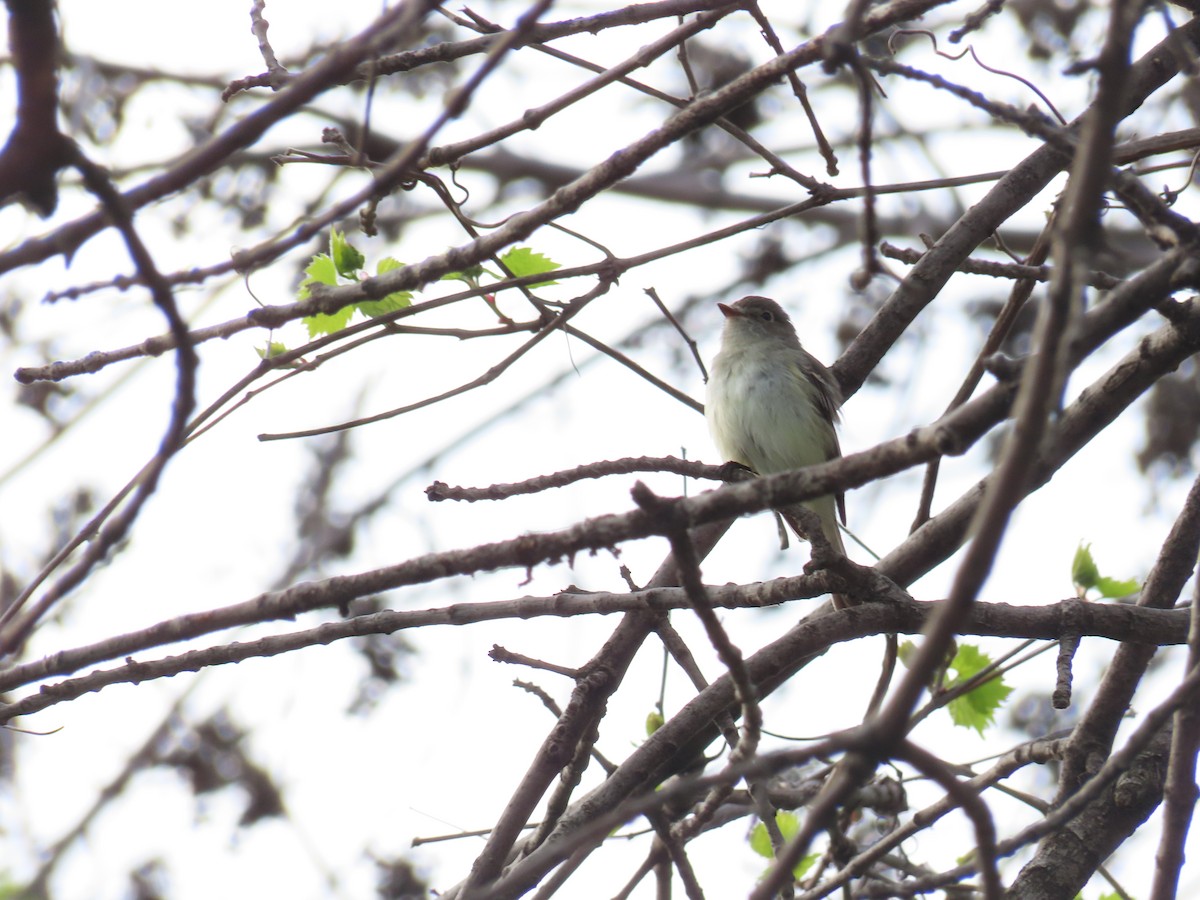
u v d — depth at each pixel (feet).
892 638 32.94
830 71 19.45
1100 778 20.59
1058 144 19.74
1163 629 26.48
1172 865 22.48
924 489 32.17
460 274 29.48
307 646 25.77
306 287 30.45
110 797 65.82
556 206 24.77
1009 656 32.78
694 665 31.19
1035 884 28.94
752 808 34.35
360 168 28.22
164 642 23.49
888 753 15.44
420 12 18.84
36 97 16.14
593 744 30.53
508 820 29.84
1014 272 25.55
